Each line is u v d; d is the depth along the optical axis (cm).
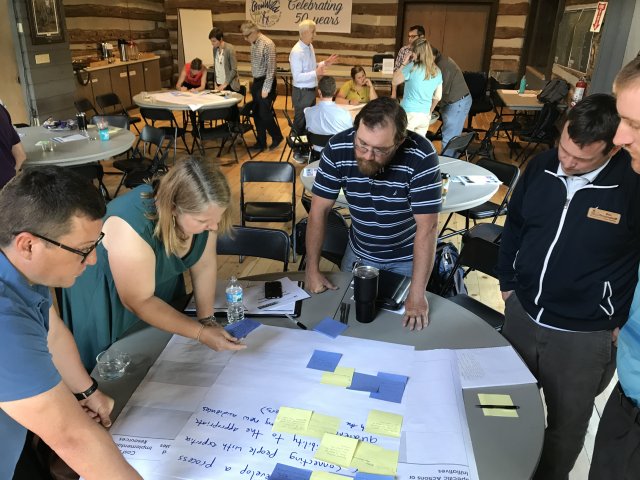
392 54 877
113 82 820
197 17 998
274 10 962
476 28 918
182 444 110
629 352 123
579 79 582
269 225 439
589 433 214
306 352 142
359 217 199
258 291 176
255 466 104
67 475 108
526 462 106
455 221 452
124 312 159
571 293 150
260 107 646
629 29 470
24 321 87
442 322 159
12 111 586
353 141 179
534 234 155
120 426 115
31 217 85
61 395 89
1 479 101
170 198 130
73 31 801
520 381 131
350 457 106
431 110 535
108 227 136
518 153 667
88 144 403
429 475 102
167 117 566
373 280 152
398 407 121
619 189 137
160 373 133
